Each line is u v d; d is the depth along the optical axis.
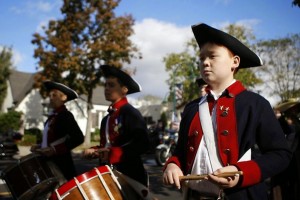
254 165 1.71
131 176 3.33
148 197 3.06
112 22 22.72
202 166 1.91
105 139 3.62
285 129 3.87
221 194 1.79
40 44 22.64
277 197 3.57
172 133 12.49
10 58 33.28
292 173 3.46
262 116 1.88
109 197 2.65
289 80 34.09
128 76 3.65
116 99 3.66
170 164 2.01
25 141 22.73
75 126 4.37
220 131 1.88
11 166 3.79
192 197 2.02
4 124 30.05
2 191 6.76
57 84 4.53
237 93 1.96
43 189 3.92
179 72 29.39
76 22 22.28
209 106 2.01
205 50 2.04
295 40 33.66
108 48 22.34
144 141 3.37
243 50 2.01
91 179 2.64
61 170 4.16
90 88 24.47
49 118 4.53
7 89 37.03
